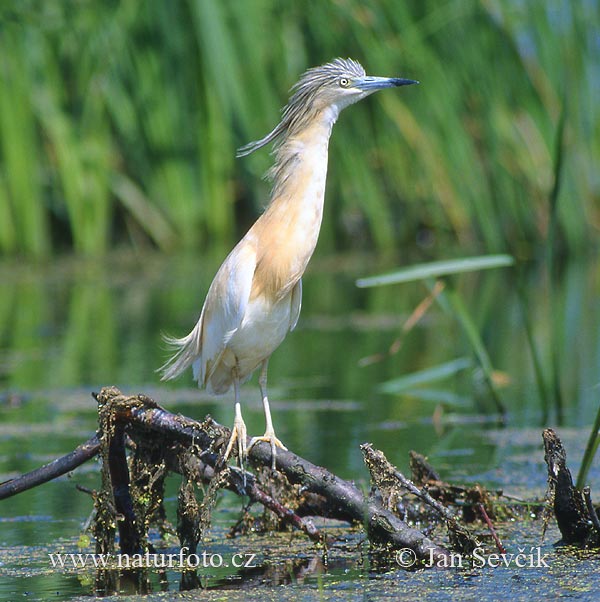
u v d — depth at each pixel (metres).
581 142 22.89
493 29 21.59
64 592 6.20
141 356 14.07
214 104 21.08
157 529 7.61
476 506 7.60
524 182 22.52
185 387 12.24
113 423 6.68
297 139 7.73
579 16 21.88
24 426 10.38
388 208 24.02
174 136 21.28
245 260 7.52
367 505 6.66
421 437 10.03
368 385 12.71
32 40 20.20
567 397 11.88
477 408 11.46
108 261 21.61
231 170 22.12
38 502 8.23
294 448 9.49
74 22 20.27
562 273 22.45
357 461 8.96
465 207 22.64
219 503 8.31
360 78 7.80
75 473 9.12
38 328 16.42
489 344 15.28
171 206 21.80
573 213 23.05
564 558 6.64
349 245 24.38
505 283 21.83
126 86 21.00
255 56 20.25
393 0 21.09
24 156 20.50
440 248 23.31
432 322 17.45
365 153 22.47
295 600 5.92
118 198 22.56
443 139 21.81
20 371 13.16
